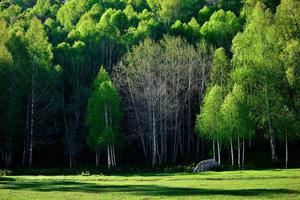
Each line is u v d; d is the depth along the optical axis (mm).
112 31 95125
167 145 85188
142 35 91875
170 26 101188
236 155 71438
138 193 27547
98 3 126125
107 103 67000
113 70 83688
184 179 38594
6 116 65062
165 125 70688
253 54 59719
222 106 59281
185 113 84250
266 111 57812
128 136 76562
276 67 58000
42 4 139875
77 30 99938
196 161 71312
